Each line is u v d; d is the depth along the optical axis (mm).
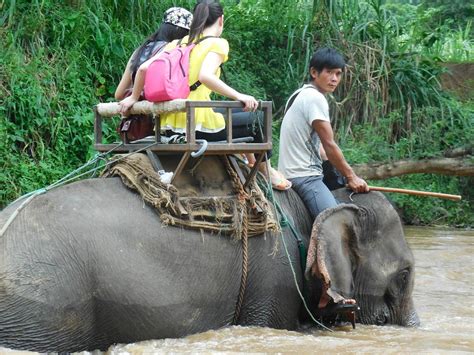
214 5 6121
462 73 18578
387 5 19375
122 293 5379
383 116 16562
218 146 5738
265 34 16438
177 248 5668
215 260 5871
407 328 6707
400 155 15648
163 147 5773
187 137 5617
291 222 6477
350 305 6234
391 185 15609
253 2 17094
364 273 6641
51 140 12219
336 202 6684
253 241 6145
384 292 6754
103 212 5504
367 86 16328
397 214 6855
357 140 15984
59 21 13023
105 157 6418
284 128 6840
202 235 5816
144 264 5492
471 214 15641
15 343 5004
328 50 6840
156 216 5676
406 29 18594
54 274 5141
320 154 7008
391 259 6770
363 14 17141
